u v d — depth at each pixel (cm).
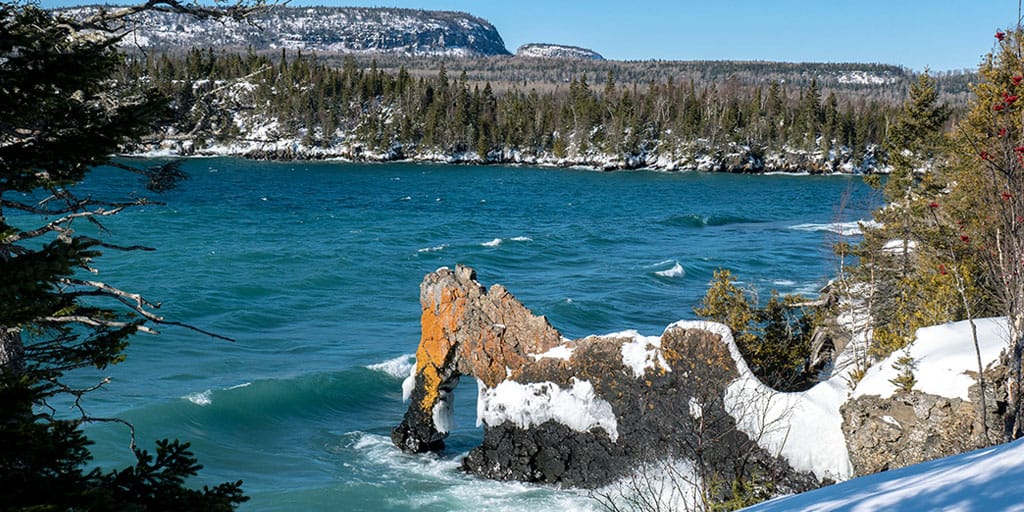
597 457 2639
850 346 2945
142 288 5778
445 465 2970
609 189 15925
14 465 815
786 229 9994
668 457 2483
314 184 15400
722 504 1869
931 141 3553
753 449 2306
